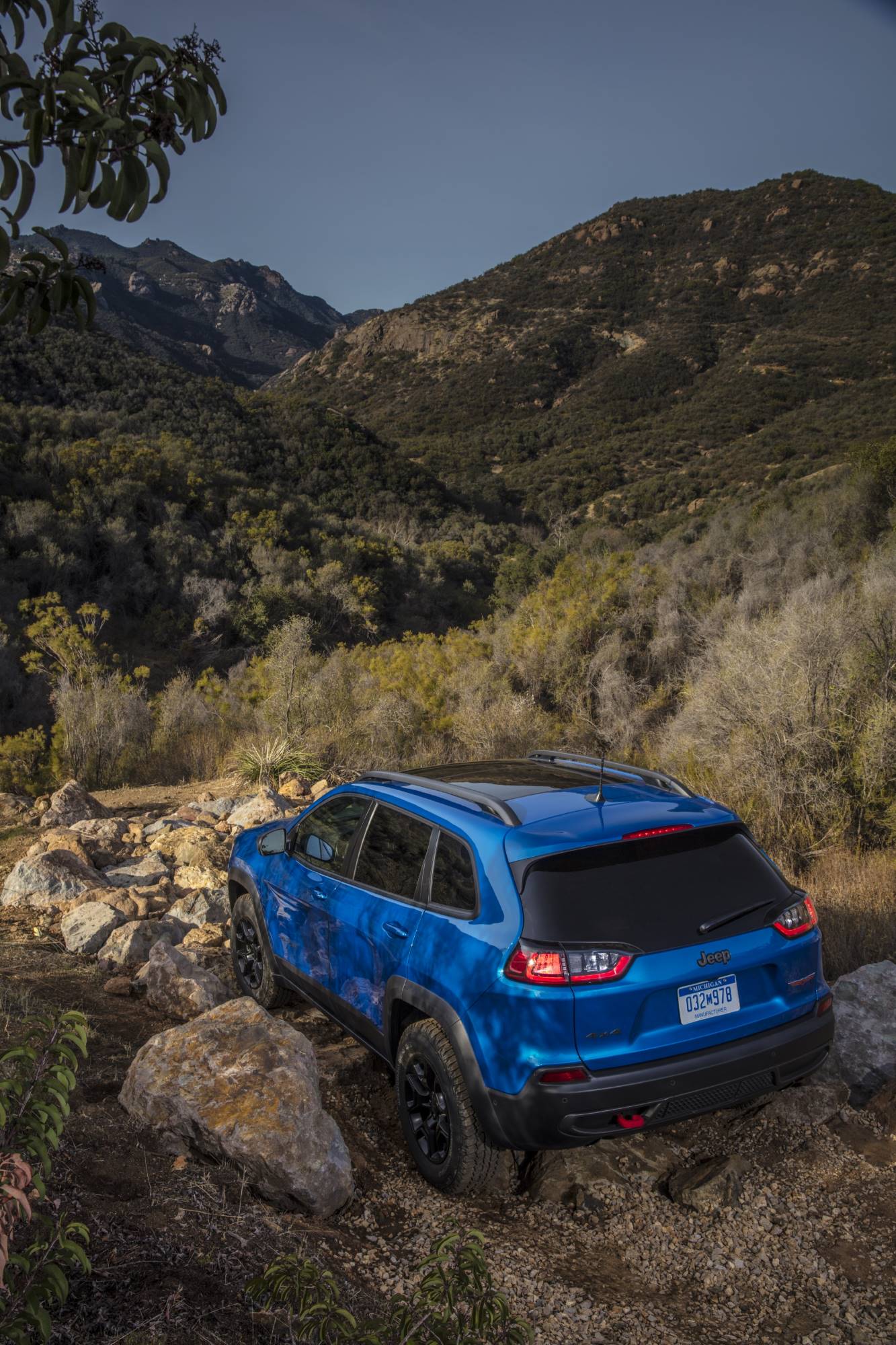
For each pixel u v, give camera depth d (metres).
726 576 18.45
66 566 42.09
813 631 9.15
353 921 4.12
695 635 15.24
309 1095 3.51
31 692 27.36
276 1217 3.20
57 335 84.69
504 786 4.09
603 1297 2.94
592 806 3.70
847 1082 4.39
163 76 1.56
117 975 5.91
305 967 4.66
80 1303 2.43
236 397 95.25
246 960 5.53
